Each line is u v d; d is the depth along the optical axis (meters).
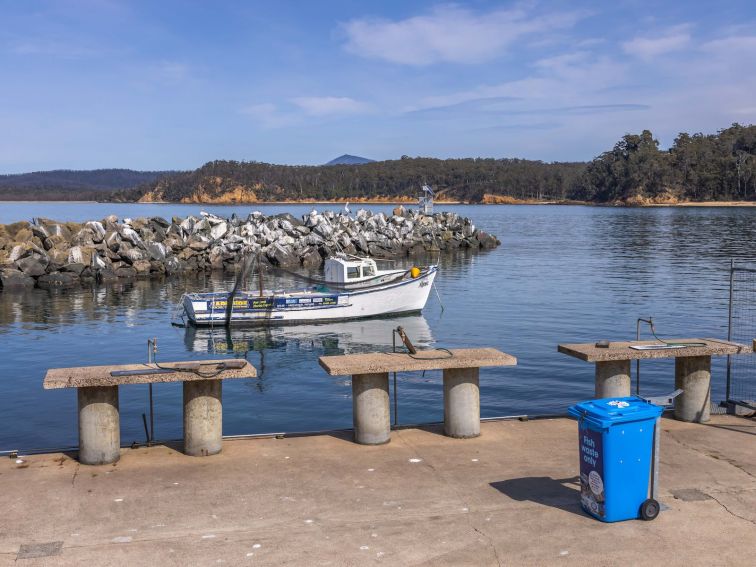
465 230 74.56
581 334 26.94
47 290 43.47
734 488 7.49
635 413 6.64
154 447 8.95
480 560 5.98
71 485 7.68
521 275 48.50
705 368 9.80
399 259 62.31
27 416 16.62
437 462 8.34
